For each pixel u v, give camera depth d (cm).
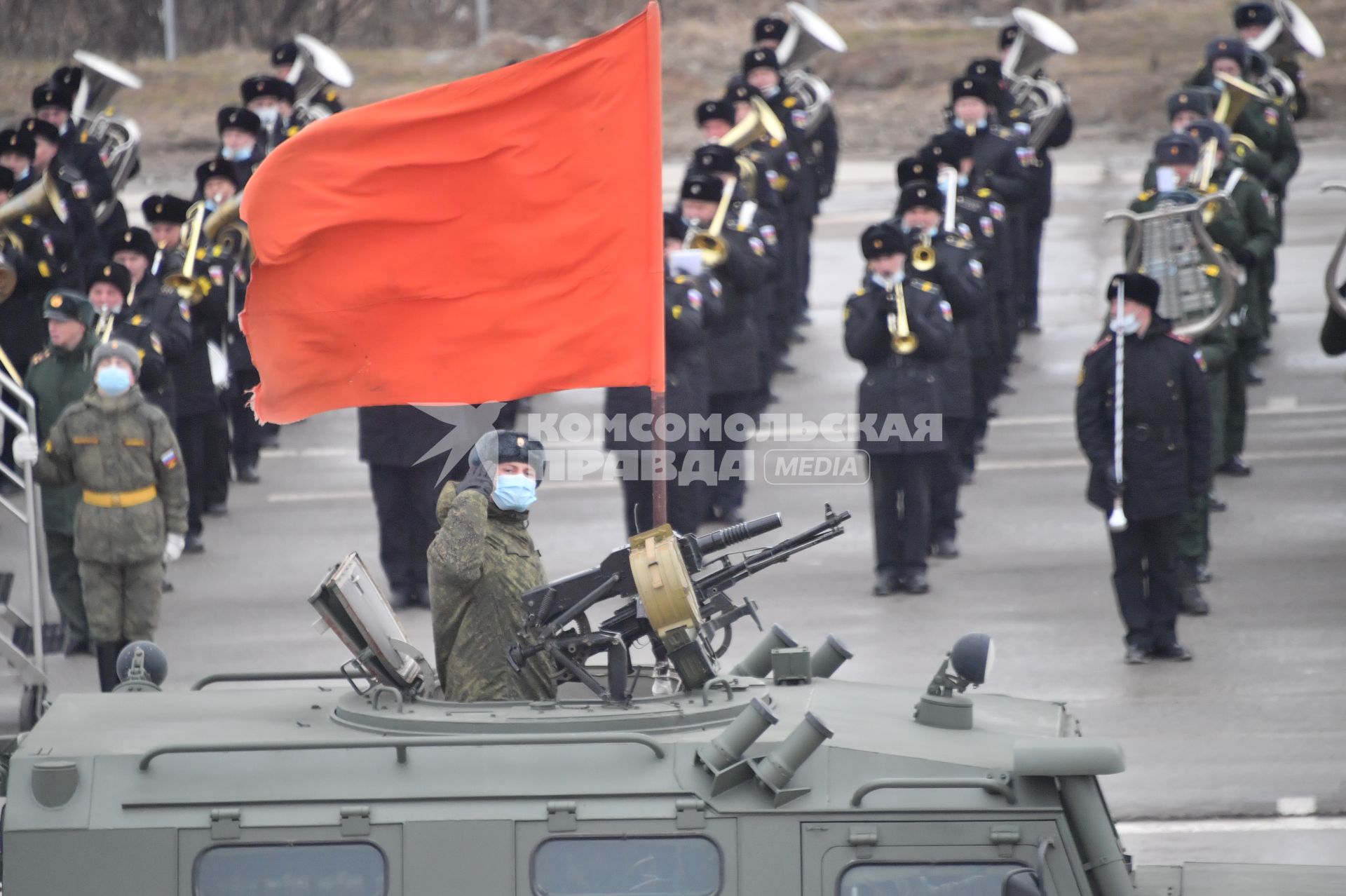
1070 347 7412
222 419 5838
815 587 5053
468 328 3048
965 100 6606
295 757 2142
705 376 5112
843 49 7694
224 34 14138
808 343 7562
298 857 2100
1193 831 3431
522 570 2438
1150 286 4331
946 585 5041
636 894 2086
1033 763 2045
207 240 5775
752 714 2088
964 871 2072
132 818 2102
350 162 3005
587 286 3020
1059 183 10000
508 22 14462
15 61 13912
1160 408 4294
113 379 4097
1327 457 6025
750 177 6588
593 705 2258
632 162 2995
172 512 4184
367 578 2450
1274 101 6900
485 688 2400
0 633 4222
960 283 5012
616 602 2800
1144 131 11288
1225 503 5650
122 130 7206
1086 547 5359
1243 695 4153
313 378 3075
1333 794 3578
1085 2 14200
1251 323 5897
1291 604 4781
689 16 14362
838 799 2098
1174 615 4372
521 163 3000
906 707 2384
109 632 4141
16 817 2097
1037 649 4491
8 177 6019
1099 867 2075
